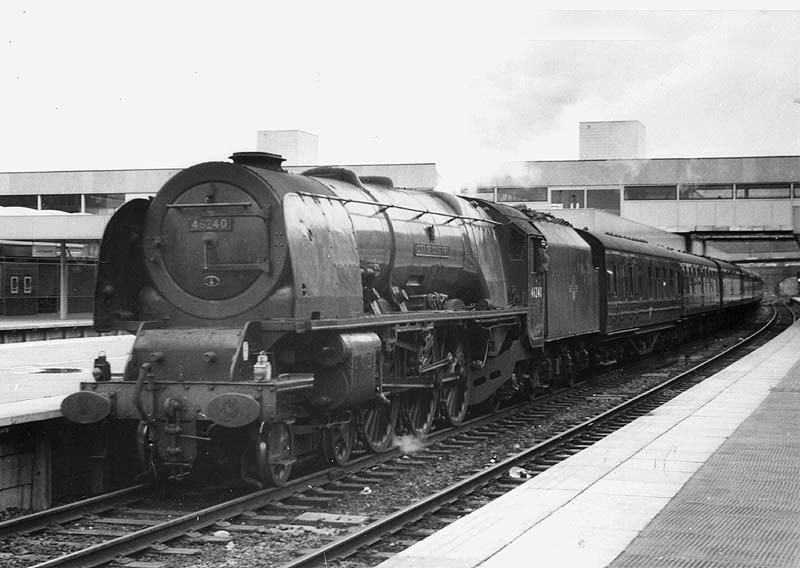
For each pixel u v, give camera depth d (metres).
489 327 15.42
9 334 33.50
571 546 6.70
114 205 44.50
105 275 11.00
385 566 6.27
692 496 8.38
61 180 44.34
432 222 14.41
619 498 8.34
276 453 10.13
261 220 10.44
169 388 9.85
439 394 14.48
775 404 15.34
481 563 6.30
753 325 57.25
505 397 17.58
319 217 11.05
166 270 10.79
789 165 40.53
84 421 9.98
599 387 22.52
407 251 13.34
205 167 10.67
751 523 7.36
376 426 12.71
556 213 34.62
